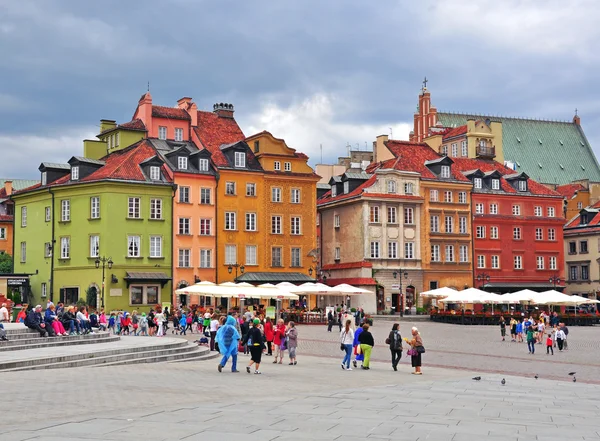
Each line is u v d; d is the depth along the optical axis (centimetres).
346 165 12175
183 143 8700
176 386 2584
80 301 7156
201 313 6656
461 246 9681
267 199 8594
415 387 2731
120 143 8450
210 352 4322
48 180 8300
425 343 5412
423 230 9438
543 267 10231
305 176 8806
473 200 9869
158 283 7850
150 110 8650
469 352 4722
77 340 4056
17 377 2773
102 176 7744
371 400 2273
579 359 4347
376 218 9169
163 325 5638
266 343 4359
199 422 1733
